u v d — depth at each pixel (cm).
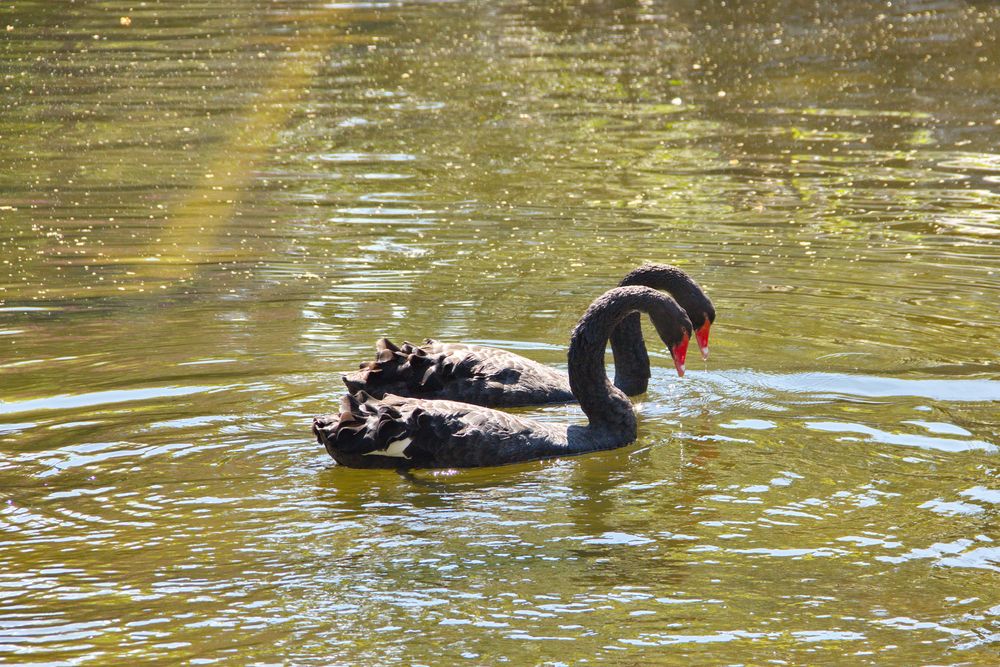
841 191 2033
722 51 3155
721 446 1098
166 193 2017
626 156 2258
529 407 1202
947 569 857
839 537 905
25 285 1558
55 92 2734
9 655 732
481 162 2216
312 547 882
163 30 3394
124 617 778
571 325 1427
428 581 831
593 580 835
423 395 1173
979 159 2212
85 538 887
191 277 1602
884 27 3431
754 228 1841
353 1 3791
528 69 2961
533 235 1803
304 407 1161
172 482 989
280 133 2412
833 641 760
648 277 1317
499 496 985
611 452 1096
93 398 1172
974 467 1038
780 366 1309
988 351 1345
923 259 1689
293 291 1545
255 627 769
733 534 912
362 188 2058
